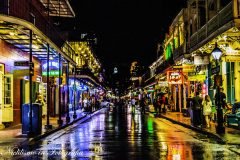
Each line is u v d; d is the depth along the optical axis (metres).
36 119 21.22
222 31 21.61
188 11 35.91
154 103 59.75
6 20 18.69
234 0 19.77
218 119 21.23
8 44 26.22
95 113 57.62
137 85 129.25
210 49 28.45
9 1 19.84
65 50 38.47
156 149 15.52
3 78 25.39
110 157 13.48
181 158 13.16
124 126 29.25
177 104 54.81
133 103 100.38
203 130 22.83
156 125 30.08
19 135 20.66
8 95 26.47
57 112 46.28
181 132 23.58
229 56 23.81
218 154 14.05
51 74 32.19
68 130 25.89
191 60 35.19
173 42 52.38
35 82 34.00
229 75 30.09
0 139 18.89
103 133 23.20
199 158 13.15
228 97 30.25
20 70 27.56
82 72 54.59
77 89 65.38
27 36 23.56
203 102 25.23
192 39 32.06
